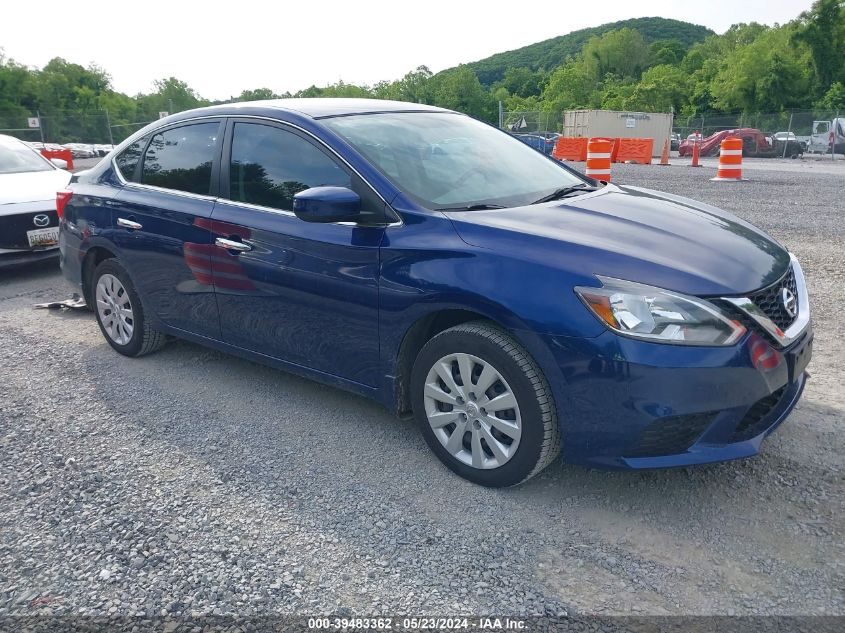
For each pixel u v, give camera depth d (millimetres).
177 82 82125
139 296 4594
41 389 4430
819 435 3486
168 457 3506
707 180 15773
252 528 2879
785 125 35500
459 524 2869
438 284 3002
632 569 2562
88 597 2498
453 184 3492
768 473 3164
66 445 3664
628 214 3330
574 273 2752
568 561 2617
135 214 4434
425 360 3189
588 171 12844
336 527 2871
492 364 2932
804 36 55750
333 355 3549
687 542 2709
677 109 72250
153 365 4770
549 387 2840
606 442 2744
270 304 3738
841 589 2422
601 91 102562
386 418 3891
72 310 6223
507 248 2926
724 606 2359
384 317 3240
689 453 2732
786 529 2766
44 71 74500
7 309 6359
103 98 77000
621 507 2953
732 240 3162
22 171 8062
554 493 3074
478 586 2494
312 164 3611
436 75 95625
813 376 4227
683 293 2654
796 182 14969
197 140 4242
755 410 2896
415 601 2426
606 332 2652
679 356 2594
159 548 2764
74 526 2936
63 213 5098
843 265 6871
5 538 2869
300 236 3512
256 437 3697
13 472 3400
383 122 3875
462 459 3176
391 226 3238
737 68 59688
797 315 3055
